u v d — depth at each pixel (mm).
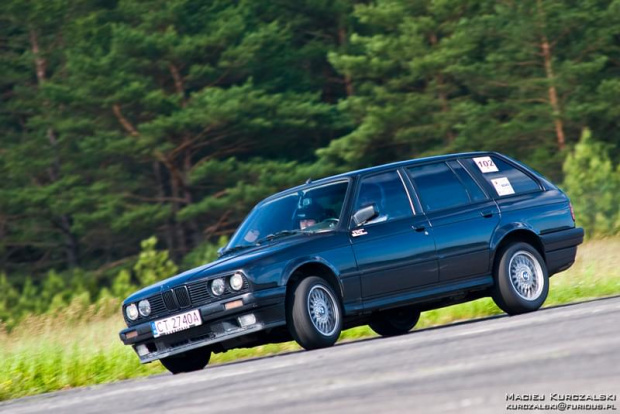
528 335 16859
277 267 23266
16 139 113625
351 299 24156
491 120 104625
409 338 21156
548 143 102750
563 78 101500
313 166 104000
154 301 24484
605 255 41125
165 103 103438
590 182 70188
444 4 107312
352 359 17109
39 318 39094
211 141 105375
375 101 109750
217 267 23750
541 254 27734
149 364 27875
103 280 106000
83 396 19469
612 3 104000
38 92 112312
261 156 111125
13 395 24953
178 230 106750
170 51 103688
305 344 23203
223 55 105438
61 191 105375
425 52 107000
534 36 103812
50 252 113062
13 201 103875
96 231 104312
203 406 13391
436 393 11227
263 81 110750
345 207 25000
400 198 25812
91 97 103812
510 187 27734
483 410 9688
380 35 110500
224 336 23359
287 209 25875
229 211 102062
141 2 109000
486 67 104875
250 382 15812
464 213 26391
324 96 121688
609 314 19031
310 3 116125
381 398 11398
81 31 107188
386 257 24781
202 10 109500
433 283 25609
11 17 111500
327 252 23953
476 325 22828
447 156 27297
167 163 104000
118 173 106562
